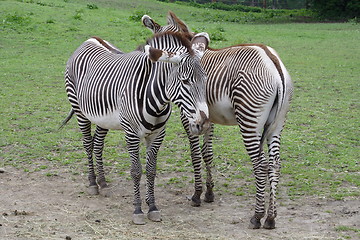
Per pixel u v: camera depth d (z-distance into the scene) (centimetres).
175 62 552
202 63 667
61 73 1662
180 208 692
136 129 627
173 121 1176
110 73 673
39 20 2491
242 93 605
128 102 619
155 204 706
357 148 955
